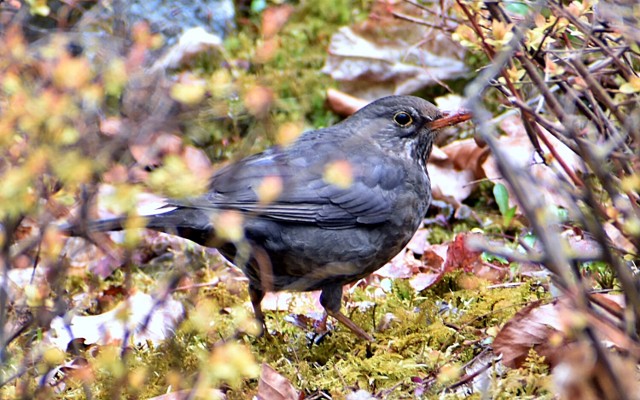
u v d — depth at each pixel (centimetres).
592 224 688
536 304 877
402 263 1209
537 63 945
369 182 1038
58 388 897
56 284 776
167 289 813
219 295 1129
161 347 935
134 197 671
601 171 730
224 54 1431
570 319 624
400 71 1512
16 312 848
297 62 1506
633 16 798
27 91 676
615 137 779
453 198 1350
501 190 1204
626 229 742
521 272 1089
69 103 666
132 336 1007
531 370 840
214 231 945
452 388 857
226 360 643
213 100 773
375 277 1191
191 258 1191
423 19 1518
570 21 873
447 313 1029
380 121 1100
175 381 770
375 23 1541
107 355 781
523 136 1340
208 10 1492
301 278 1042
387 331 1009
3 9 939
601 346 624
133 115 711
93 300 1132
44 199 783
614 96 1020
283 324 1070
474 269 1115
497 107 1420
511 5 1141
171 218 952
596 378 658
